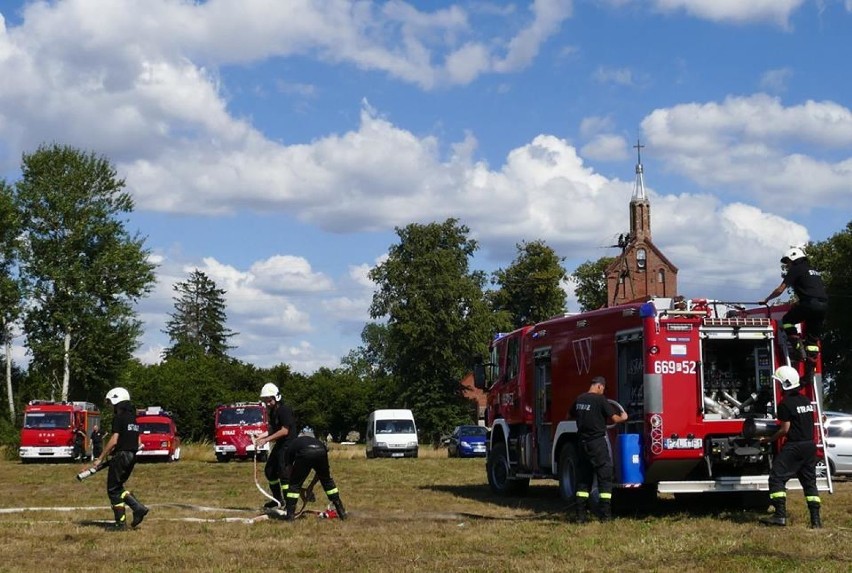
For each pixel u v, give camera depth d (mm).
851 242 61844
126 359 60375
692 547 11297
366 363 136750
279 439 15211
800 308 14625
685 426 14641
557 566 10227
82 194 58938
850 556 10594
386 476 27969
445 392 77875
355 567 10305
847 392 62406
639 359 15203
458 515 15289
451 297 75875
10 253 57281
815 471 13422
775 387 14969
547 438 18234
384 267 78062
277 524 14164
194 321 124938
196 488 23484
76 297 57938
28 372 59906
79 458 47250
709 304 15211
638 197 94750
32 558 11055
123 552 11492
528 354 18922
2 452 53938
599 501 14312
